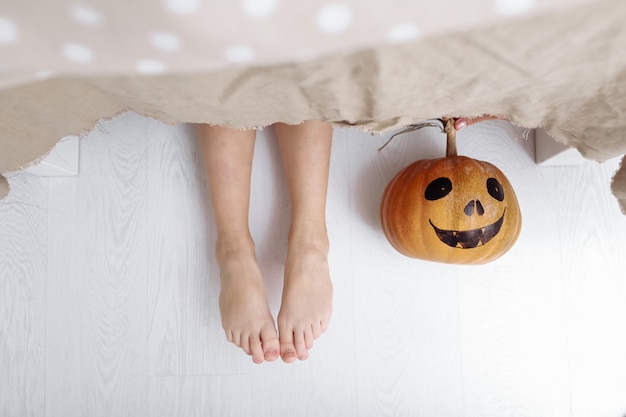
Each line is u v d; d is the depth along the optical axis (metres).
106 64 0.38
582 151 0.61
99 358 0.92
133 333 0.93
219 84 0.46
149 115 0.56
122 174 0.96
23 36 0.35
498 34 0.40
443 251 0.82
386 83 0.46
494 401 0.92
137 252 0.94
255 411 0.92
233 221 0.86
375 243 0.95
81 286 0.94
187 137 0.97
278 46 0.37
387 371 0.92
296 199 0.87
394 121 0.56
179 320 0.93
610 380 0.92
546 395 0.92
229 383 0.92
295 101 0.50
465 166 0.81
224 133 0.82
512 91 0.50
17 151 0.56
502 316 0.94
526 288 0.94
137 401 0.92
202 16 0.34
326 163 0.86
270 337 0.82
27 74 0.40
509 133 0.96
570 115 0.55
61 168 0.91
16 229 0.94
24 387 0.92
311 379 0.92
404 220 0.83
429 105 0.52
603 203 0.95
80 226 0.95
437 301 0.94
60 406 0.92
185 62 0.38
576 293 0.94
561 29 0.39
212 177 0.85
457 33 0.39
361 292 0.94
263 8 0.34
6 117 0.50
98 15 0.34
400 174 0.88
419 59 0.43
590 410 0.91
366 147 0.96
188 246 0.95
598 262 0.94
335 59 0.42
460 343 0.93
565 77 0.47
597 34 0.40
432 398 0.92
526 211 0.95
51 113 0.51
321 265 0.86
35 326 0.93
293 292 0.84
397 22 0.35
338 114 0.54
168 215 0.95
